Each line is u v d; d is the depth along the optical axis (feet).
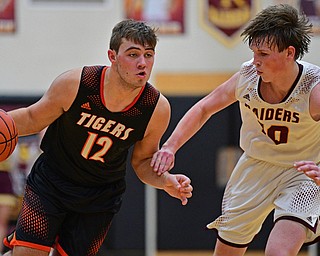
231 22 42.09
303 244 20.89
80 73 20.06
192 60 42.11
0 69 41.65
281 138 20.61
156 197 41.16
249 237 22.31
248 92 20.67
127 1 41.88
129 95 19.89
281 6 19.62
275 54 19.17
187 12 42.09
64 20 41.83
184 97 41.06
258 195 21.52
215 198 41.32
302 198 20.13
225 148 41.09
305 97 19.80
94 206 21.34
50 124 21.09
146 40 19.27
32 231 20.93
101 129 20.27
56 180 21.09
